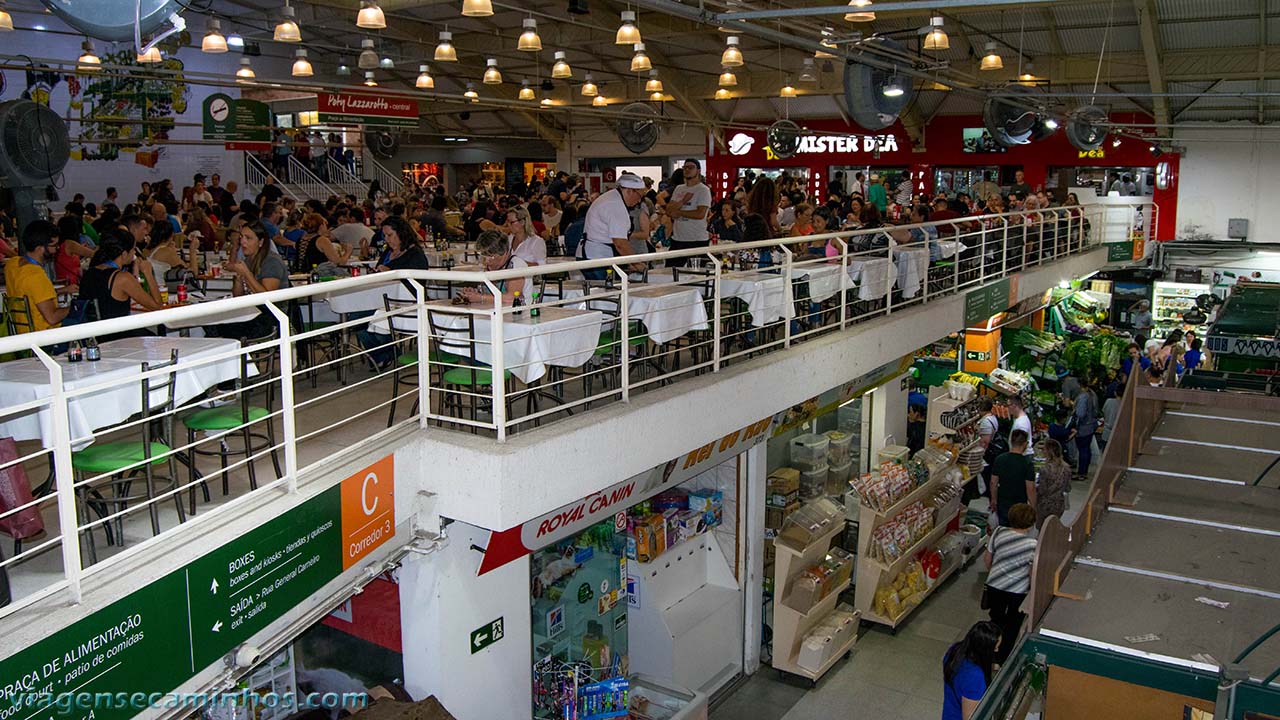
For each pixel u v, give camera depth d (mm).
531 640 6012
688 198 8414
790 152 14422
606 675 6914
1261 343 7195
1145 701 3189
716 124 21703
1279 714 2891
